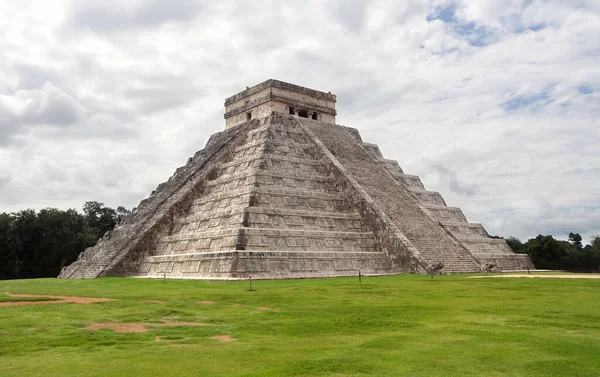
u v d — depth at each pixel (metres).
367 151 53.88
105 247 47.72
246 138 52.03
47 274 67.00
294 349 11.56
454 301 20.00
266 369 9.80
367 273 39.00
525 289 24.38
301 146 49.72
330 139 52.12
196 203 45.75
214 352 11.29
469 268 40.66
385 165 53.69
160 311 17.52
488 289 24.56
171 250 41.94
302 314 16.89
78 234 68.88
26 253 65.62
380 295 22.45
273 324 14.99
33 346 12.03
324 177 46.50
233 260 33.44
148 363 10.30
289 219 39.47
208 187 47.22
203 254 36.06
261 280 32.59
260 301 20.58
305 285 27.73
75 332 13.73
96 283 32.28
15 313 17.22
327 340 12.65
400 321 15.18
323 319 15.77
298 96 55.34
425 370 9.68
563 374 9.38
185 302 20.31
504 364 10.07
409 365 10.05
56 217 66.81
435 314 16.53
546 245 68.94
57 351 11.55
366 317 15.99
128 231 47.22
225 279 32.41
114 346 12.09
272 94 53.22
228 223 38.75
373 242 42.19
